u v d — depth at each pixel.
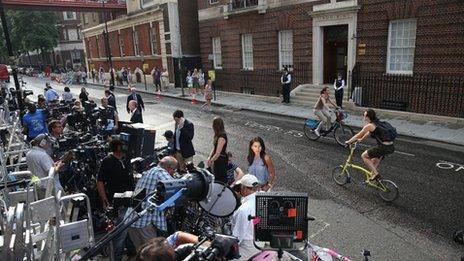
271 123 16.62
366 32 17.58
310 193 8.61
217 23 27.47
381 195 8.11
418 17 15.45
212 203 4.04
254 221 3.10
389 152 8.02
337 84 17.67
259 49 24.16
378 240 6.43
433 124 14.66
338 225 7.03
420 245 6.22
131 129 8.77
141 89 32.88
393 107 16.72
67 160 7.26
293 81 22.20
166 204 2.33
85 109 13.98
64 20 68.44
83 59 70.88
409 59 16.41
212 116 18.94
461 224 6.84
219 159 7.51
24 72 63.44
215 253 2.39
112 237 2.31
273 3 22.38
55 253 3.94
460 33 14.25
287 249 3.15
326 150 12.05
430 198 8.01
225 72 27.56
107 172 6.09
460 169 9.75
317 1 19.73
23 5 34.88
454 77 14.70
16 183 5.32
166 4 31.75
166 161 5.41
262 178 6.72
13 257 3.08
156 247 2.28
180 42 32.31
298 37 21.39
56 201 4.19
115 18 44.03
